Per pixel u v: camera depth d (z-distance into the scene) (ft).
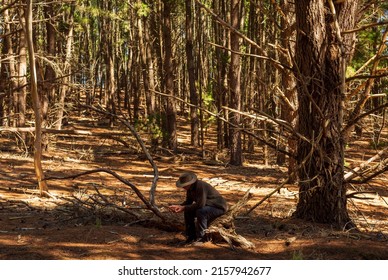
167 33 77.05
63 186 44.88
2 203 34.04
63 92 69.62
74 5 73.92
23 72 64.54
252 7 75.92
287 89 42.70
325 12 28.25
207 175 58.85
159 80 93.86
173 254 20.94
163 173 59.57
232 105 66.90
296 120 42.98
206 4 103.09
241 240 22.15
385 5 34.32
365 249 21.84
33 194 39.22
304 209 28.48
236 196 43.39
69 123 105.19
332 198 27.66
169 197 41.14
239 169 64.85
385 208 39.99
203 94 85.46
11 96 72.49
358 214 35.88
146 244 22.48
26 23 37.60
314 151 27.99
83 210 28.99
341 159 28.04
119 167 62.18
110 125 105.60
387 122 30.09
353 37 29.14
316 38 28.02
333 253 21.47
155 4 90.38
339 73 28.14
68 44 75.05
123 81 157.58
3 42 69.26
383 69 29.12
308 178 27.09
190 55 79.05
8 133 74.43
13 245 21.26
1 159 57.82
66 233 23.72
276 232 25.49
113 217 27.99
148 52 80.48
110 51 108.27
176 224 25.30
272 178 57.00
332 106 27.99
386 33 28.19
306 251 21.72
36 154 37.63
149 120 73.36
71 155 68.69
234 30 30.40
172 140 75.31
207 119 87.35
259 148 92.02
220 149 82.38
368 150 70.38
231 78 66.80
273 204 37.99
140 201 37.42
